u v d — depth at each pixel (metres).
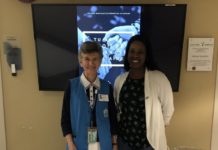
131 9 2.21
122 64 2.32
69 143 1.83
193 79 2.41
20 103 2.48
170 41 2.25
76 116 1.84
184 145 2.53
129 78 2.01
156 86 1.97
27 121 2.52
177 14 2.20
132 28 2.25
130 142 1.98
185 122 2.49
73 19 2.24
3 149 2.55
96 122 1.84
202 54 2.34
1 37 2.36
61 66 2.34
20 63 2.40
